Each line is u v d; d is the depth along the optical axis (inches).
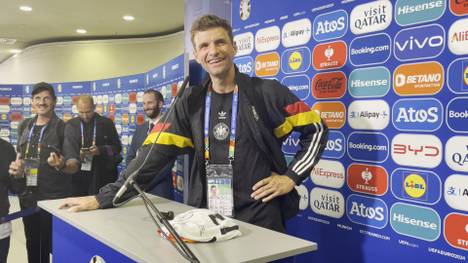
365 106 73.2
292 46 85.7
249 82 64.6
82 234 56.2
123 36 314.8
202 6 115.5
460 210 61.0
